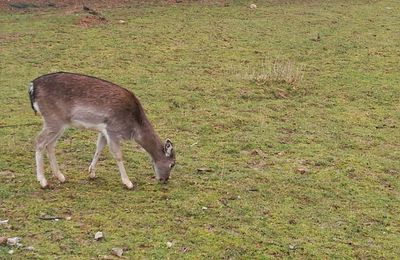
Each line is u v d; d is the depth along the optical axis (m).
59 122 7.84
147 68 14.58
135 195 7.93
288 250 6.77
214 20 19.23
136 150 9.73
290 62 14.96
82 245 6.48
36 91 7.80
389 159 10.00
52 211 7.29
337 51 16.64
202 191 8.21
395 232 7.50
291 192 8.41
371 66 15.48
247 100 12.67
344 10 21.22
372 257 6.82
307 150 10.11
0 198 7.61
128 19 19.03
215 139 10.41
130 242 6.62
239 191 8.30
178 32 17.73
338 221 7.65
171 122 11.12
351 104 12.77
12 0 20.72
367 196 8.48
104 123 7.85
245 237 6.97
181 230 7.02
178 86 13.26
